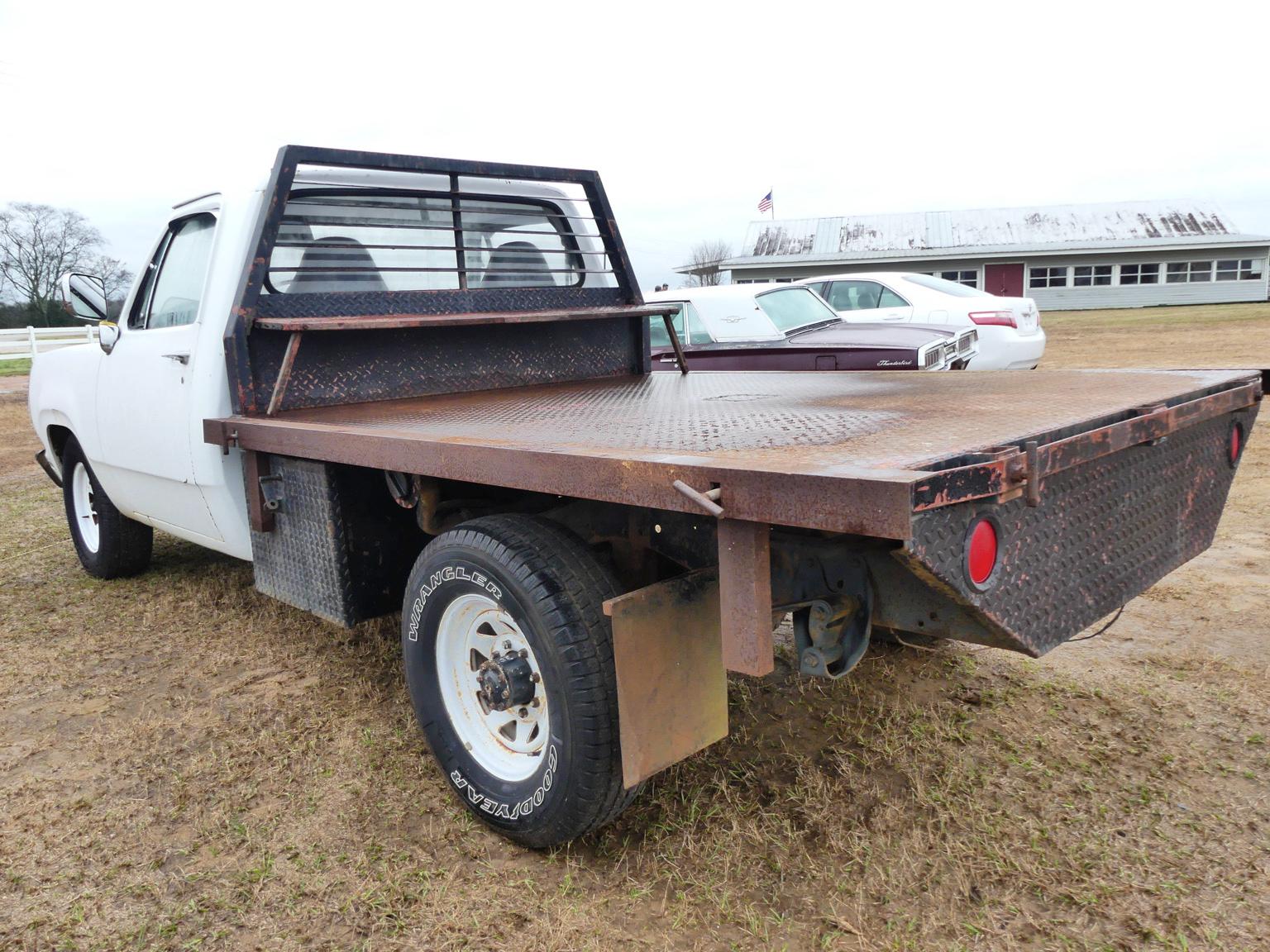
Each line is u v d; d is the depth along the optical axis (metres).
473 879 2.48
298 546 3.21
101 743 3.29
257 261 3.48
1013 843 2.54
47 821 2.81
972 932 2.21
